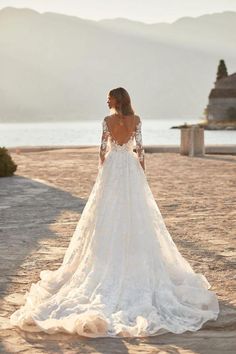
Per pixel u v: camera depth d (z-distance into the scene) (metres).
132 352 5.75
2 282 8.16
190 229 12.12
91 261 6.96
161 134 97.19
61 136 100.88
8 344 5.94
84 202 16.12
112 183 7.11
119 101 7.30
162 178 22.23
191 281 7.16
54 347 5.88
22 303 7.26
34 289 7.20
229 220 13.13
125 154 7.25
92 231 7.09
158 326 6.22
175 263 7.26
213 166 27.28
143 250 6.89
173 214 14.09
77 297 6.67
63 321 6.16
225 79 169.88
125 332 6.14
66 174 24.14
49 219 13.41
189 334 6.24
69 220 13.28
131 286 6.78
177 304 6.73
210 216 13.73
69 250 7.35
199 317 6.59
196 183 20.56
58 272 7.36
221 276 8.46
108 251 6.92
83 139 84.44
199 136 34.28
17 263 9.23
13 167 23.64
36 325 6.32
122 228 6.95
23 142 76.38
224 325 6.49
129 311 6.53
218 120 166.12
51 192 18.33
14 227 12.45
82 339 6.10
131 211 6.99
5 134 122.19
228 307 7.08
